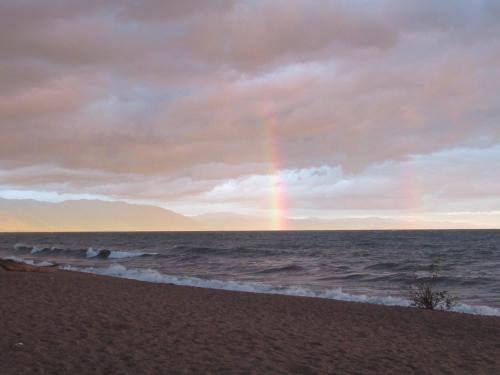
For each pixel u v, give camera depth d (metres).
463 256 53.47
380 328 13.09
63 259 47.81
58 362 7.91
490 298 22.91
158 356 8.57
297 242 99.56
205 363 8.26
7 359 7.99
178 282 26.20
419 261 46.19
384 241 101.81
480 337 12.30
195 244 90.38
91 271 31.75
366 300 20.33
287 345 10.06
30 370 7.43
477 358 9.79
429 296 18.44
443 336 12.30
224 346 9.64
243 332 11.27
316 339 10.91
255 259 48.84
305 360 8.84
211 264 41.81
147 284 21.77
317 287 26.34
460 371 8.66
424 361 9.30
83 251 58.75
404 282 28.56
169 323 11.88
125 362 8.07
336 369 8.33
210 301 16.92
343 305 17.23
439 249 68.75
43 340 9.38
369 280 29.86
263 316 14.11
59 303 14.33
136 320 12.05
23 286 18.52
